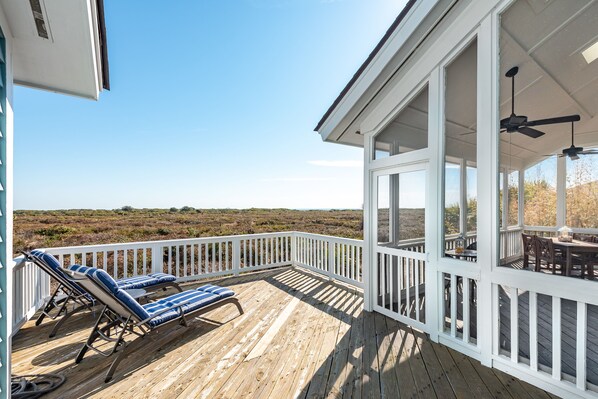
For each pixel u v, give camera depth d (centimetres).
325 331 333
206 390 227
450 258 292
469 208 285
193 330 338
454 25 278
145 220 1120
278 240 695
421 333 324
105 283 256
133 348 265
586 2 226
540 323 285
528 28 246
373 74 330
